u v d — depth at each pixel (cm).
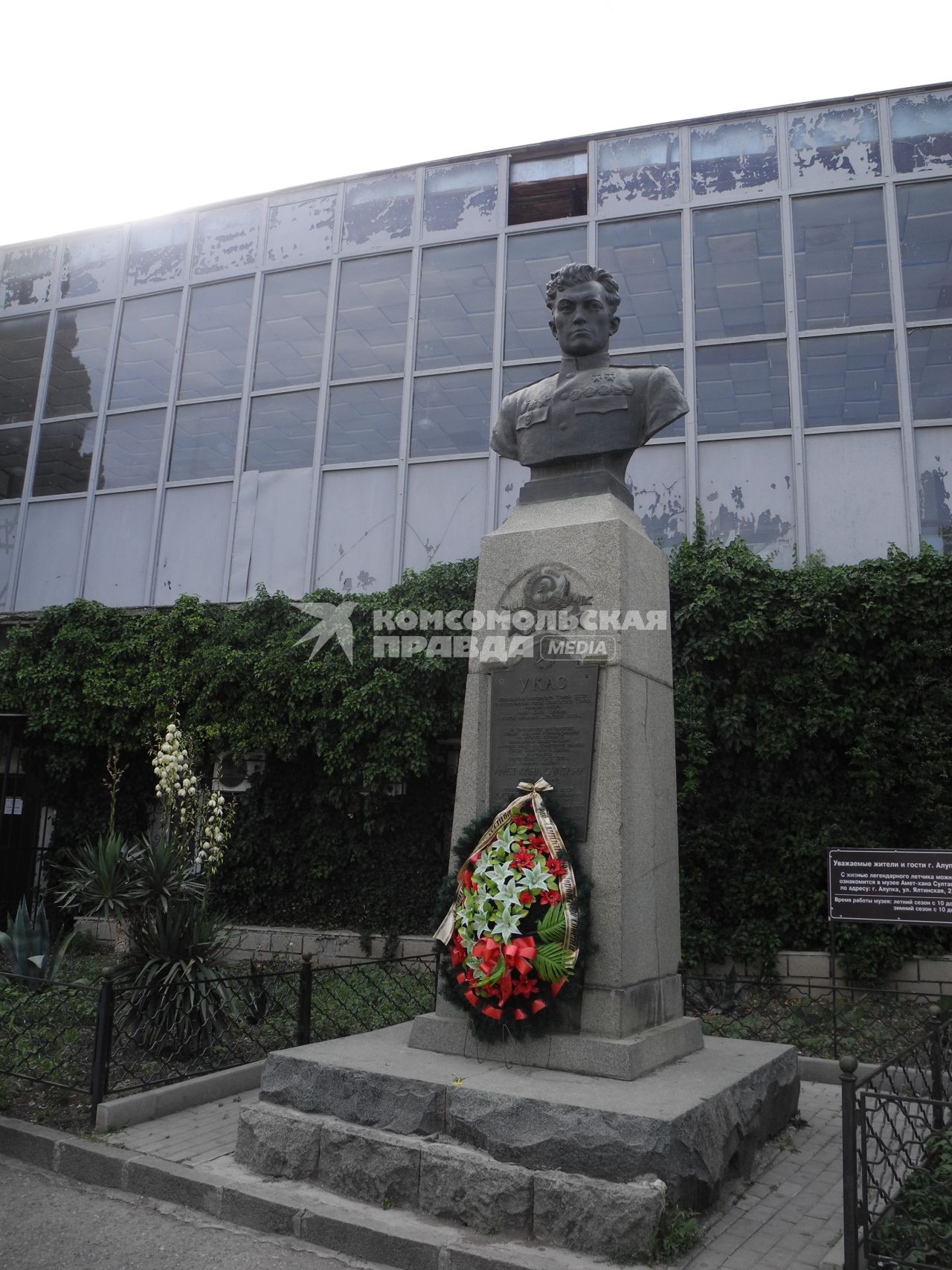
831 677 964
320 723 1123
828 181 1170
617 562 541
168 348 1419
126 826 1242
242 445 1331
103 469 1409
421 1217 410
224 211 1429
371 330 1312
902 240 1139
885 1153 391
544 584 554
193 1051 652
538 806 507
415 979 920
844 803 965
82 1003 766
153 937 682
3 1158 515
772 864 974
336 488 1276
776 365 1139
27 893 1262
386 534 1241
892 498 1073
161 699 1199
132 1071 610
